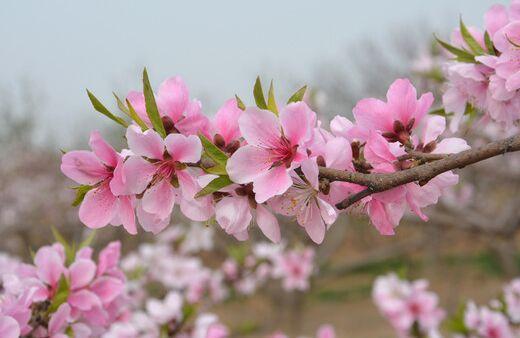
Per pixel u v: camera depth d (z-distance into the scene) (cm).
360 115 41
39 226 287
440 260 293
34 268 50
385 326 346
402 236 368
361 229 371
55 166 344
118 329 74
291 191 38
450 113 50
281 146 38
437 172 37
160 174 38
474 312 85
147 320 80
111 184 38
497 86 44
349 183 39
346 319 372
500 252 182
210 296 147
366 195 38
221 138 39
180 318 81
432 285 276
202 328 79
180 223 185
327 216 37
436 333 97
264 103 39
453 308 193
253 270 151
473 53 47
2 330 42
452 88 49
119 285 50
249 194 39
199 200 39
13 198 307
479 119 51
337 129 40
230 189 39
